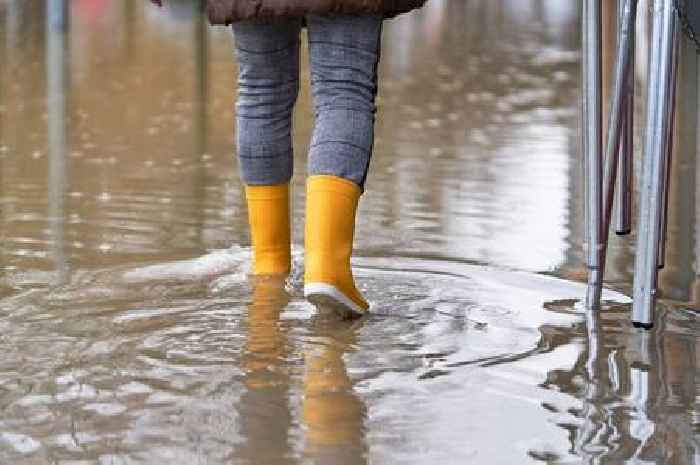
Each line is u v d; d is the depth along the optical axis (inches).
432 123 676.1
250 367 263.9
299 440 223.3
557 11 1512.1
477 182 502.9
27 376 256.7
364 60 307.4
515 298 325.1
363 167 305.6
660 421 235.1
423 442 223.0
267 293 324.5
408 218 430.9
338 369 263.3
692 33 288.2
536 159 561.6
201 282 335.6
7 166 532.7
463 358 272.2
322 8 299.0
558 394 249.9
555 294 330.3
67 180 501.0
